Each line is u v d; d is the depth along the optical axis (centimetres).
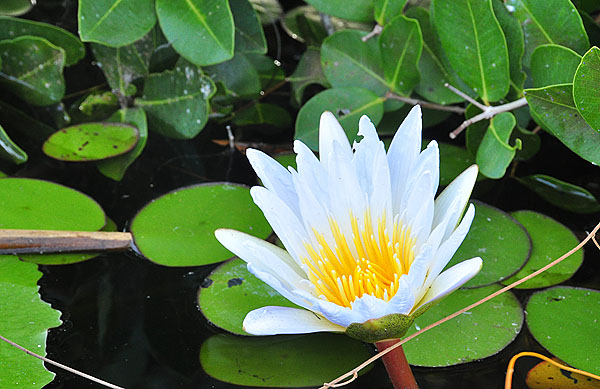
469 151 122
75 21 136
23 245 117
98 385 111
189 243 117
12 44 126
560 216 118
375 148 111
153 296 115
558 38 119
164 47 128
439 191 120
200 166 124
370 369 111
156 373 111
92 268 117
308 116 124
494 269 115
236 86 130
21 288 115
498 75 119
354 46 125
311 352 112
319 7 125
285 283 109
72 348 113
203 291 114
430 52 125
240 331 112
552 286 114
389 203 110
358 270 110
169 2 123
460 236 107
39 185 120
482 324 112
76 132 125
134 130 125
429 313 113
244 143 125
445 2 118
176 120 126
